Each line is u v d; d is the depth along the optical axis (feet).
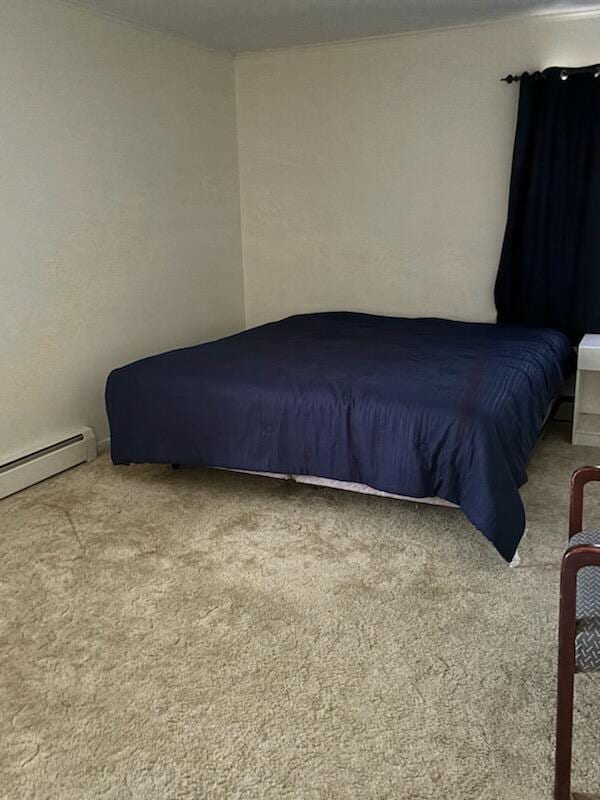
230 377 9.81
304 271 15.44
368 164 14.23
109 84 11.57
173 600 7.43
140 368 10.39
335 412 8.85
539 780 5.08
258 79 14.74
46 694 6.07
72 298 11.26
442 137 13.44
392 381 9.28
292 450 9.23
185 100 13.48
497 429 8.09
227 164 15.03
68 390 11.37
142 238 12.71
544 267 12.91
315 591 7.57
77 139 11.03
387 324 13.46
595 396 12.60
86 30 10.99
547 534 8.73
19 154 10.06
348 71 13.89
